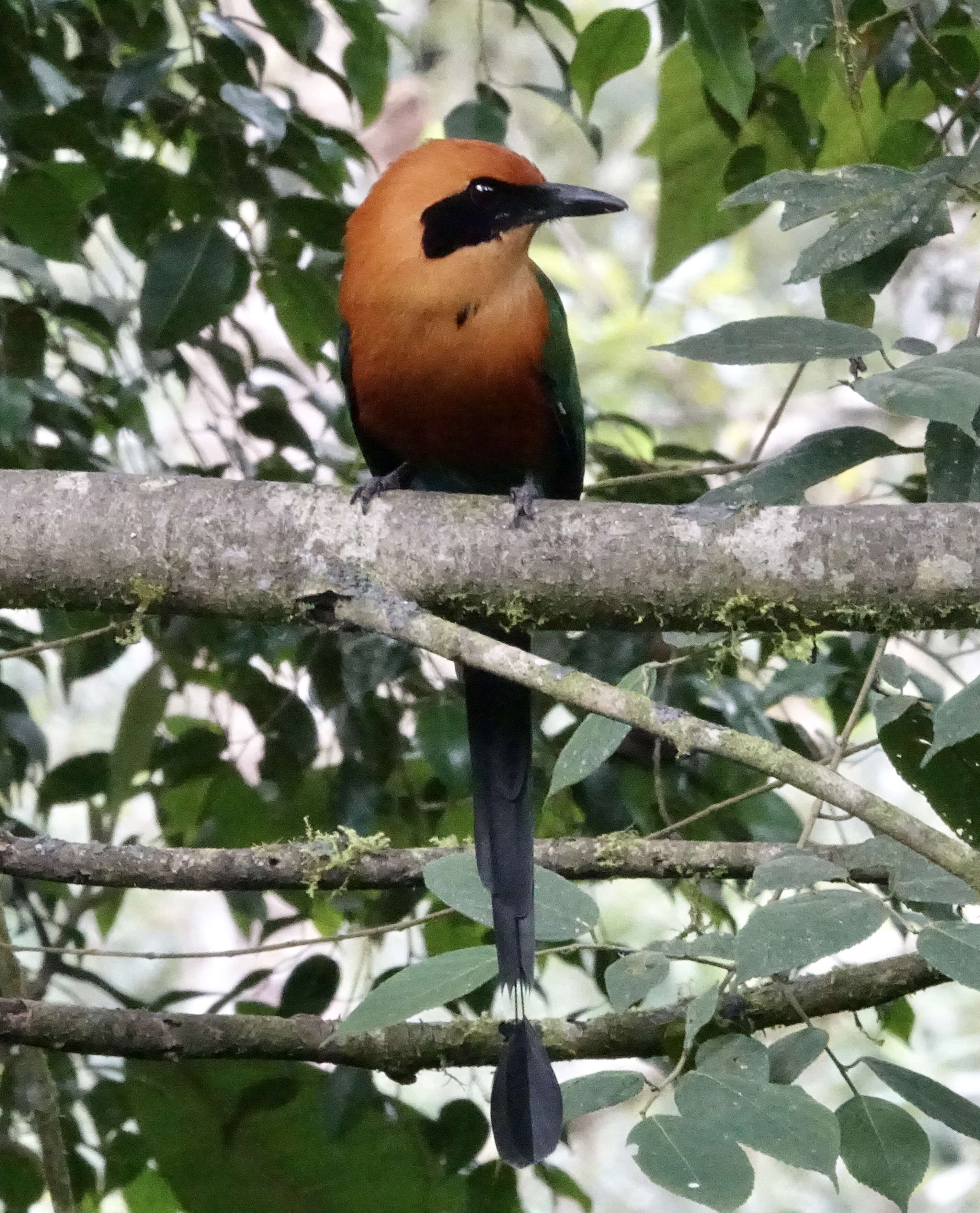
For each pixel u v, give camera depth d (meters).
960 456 4.61
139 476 4.46
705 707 5.89
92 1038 5.20
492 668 3.80
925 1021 12.67
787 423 14.52
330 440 7.53
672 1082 3.83
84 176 5.89
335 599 4.29
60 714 11.45
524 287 5.80
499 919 4.40
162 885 5.16
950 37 5.99
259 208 6.16
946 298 12.70
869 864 4.43
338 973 5.89
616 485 6.19
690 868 5.40
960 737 3.62
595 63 6.19
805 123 6.44
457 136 6.25
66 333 7.18
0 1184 5.97
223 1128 6.13
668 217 6.99
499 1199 5.81
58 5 6.21
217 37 5.99
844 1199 12.33
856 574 4.16
